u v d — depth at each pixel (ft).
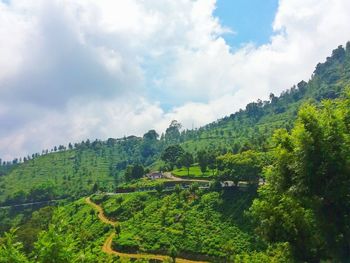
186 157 566.36
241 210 369.50
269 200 84.02
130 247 356.59
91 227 433.48
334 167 71.46
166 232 368.89
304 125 74.43
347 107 78.69
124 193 523.70
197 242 343.05
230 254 313.53
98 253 352.69
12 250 54.90
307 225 78.18
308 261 77.87
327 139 72.90
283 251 81.87
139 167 606.14
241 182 435.94
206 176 521.24
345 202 72.23
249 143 528.22
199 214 385.91
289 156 80.33
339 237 74.18
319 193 74.33
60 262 55.31
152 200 458.09
